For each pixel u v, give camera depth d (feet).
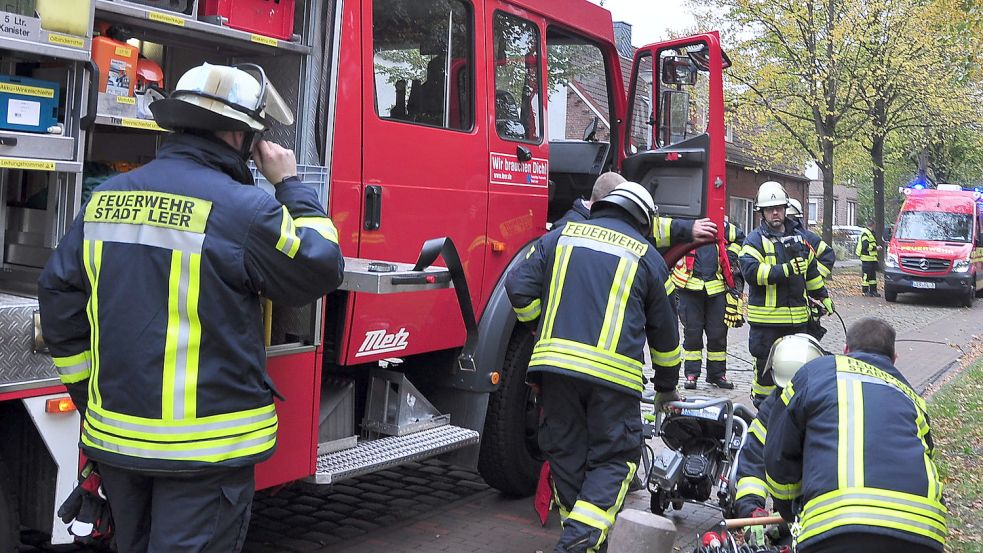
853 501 9.43
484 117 16.61
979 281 73.61
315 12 12.91
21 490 10.41
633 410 13.47
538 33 18.22
